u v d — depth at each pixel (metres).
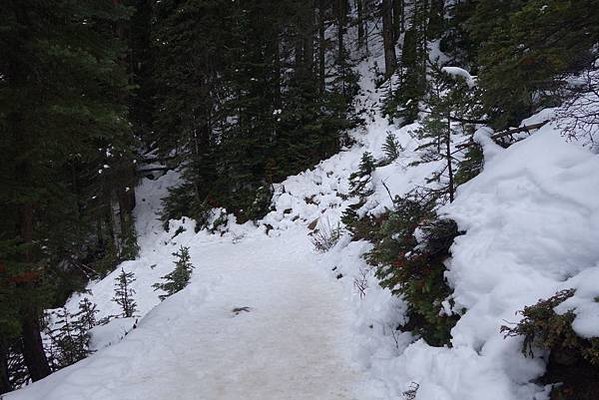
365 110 21.11
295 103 19.77
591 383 3.62
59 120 7.13
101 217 17.84
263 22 20.83
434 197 7.11
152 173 23.20
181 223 19.17
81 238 8.98
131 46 21.11
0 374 7.76
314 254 13.31
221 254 15.71
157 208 21.17
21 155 6.93
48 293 7.01
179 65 19.16
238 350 6.94
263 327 7.85
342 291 9.57
